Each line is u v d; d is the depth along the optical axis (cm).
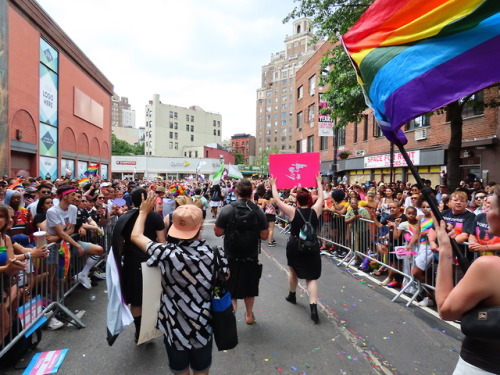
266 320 438
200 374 245
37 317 365
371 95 286
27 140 1783
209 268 235
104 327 417
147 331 249
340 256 781
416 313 458
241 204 412
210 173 6500
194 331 232
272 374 317
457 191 475
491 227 165
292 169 542
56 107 2170
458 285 155
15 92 1652
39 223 507
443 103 238
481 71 232
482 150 1212
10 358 328
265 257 793
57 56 2178
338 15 920
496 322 142
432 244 450
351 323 427
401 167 1736
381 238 619
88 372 321
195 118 9175
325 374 317
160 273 246
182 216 235
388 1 280
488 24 233
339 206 804
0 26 1517
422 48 254
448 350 359
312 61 2702
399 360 340
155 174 6166
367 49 292
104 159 3300
